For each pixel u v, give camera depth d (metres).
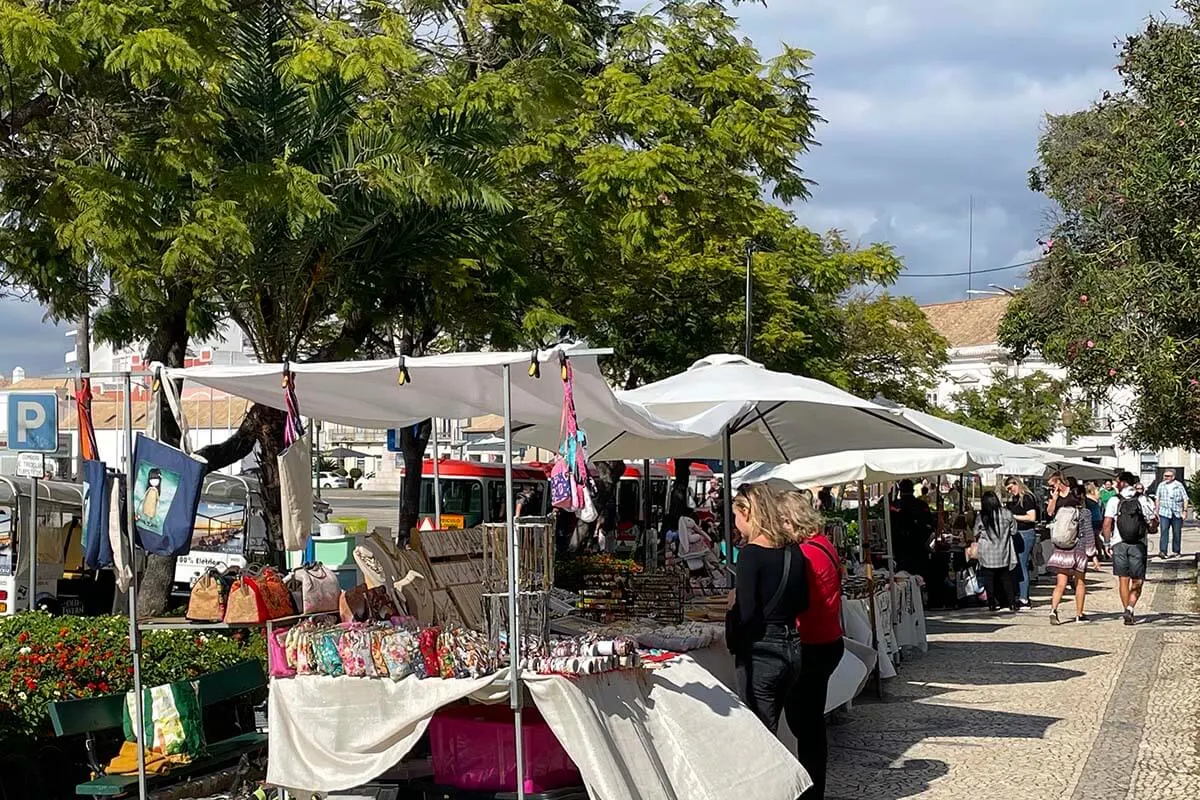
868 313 37.97
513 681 6.48
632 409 7.93
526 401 7.90
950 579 21.52
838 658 7.55
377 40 12.19
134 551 6.87
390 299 14.11
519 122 14.52
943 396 72.19
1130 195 11.96
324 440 82.00
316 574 7.46
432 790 7.37
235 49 12.07
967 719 11.08
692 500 37.69
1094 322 12.61
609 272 18.84
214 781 7.84
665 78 19.48
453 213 13.12
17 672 7.88
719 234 21.92
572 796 7.05
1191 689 12.41
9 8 10.08
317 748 6.87
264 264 12.42
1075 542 18.30
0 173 12.16
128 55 10.36
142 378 7.93
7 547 16.22
